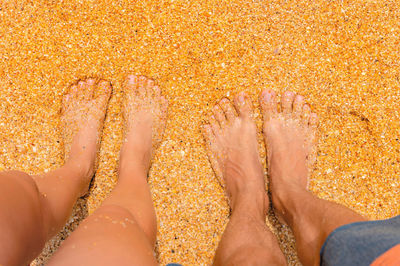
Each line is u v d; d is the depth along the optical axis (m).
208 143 0.88
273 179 0.86
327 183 0.87
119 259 0.54
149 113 0.88
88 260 0.52
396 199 0.86
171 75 0.88
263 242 0.75
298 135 0.88
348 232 0.58
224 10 0.89
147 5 0.89
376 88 0.87
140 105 0.88
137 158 0.84
